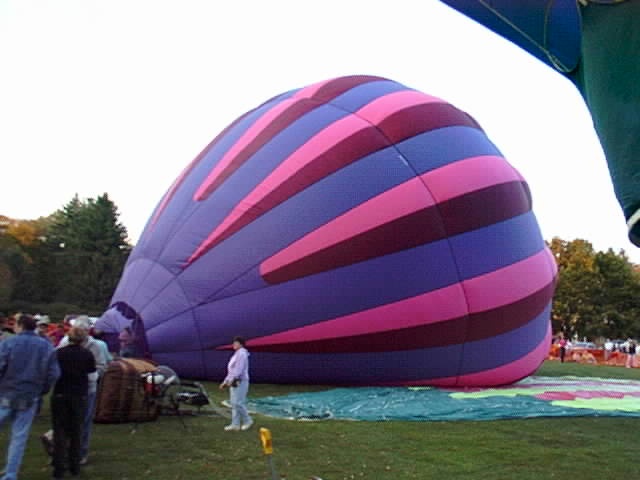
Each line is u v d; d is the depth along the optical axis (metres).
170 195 13.99
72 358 6.02
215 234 12.32
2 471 6.11
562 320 52.06
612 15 3.54
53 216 72.25
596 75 3.56
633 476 6.45
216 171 13.22
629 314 50.97
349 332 11.91
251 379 12.48
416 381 12.60
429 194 12.33
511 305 12.82
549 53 4.21
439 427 8.93
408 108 13.23
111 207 64.19
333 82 14.11
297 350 12.02
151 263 12.87
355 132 12.70
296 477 6.04
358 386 12.52
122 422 8.75
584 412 10.36
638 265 62.47
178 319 12.13
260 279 11.94
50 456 6.48
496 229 12.80
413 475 6.22
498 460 6.95
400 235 12.01
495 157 13.71
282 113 13.59
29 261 57.69
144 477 5.99
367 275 11.88
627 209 3.29
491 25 4.40
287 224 12.05
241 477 6.02
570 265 52.44
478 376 12.92
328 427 8.67
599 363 31.64
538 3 4.09
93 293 57.69
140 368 9.11
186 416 9.40
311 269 11.86
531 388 13.59
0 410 5.51
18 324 5.80
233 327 11.98
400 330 12.00
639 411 10.86
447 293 12.16
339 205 12.07
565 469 6.65
